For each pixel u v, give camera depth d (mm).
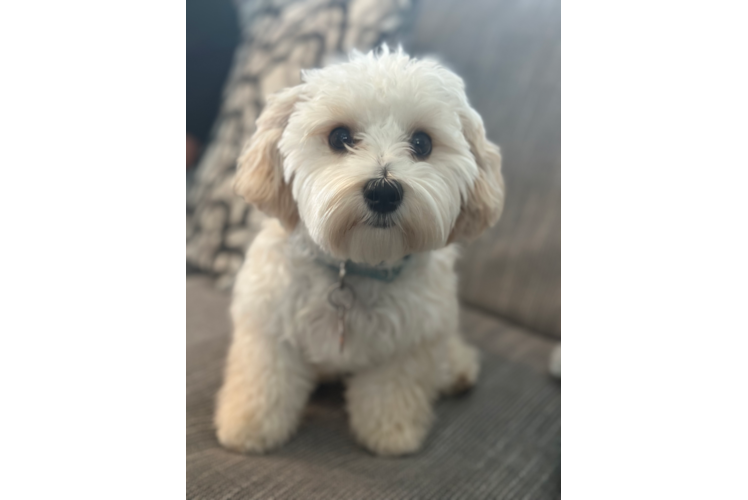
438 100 894
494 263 1515
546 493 914
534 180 1461
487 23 1552
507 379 1252
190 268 1607
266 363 1022
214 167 1654
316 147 893
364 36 1517
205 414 1061
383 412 1020
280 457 949
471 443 1032
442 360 1122
